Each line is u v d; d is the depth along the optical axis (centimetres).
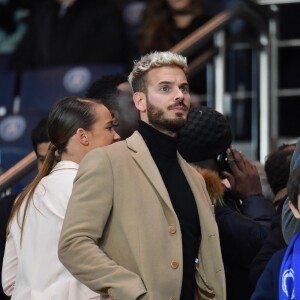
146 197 1099
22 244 1194
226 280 1248
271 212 1294
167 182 1125
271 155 1359
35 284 1170
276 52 1916
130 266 1086
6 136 2088
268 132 1894
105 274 1062
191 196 1134
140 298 1059
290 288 1005
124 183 1102
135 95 1143
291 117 1986
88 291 1159
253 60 1914
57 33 2316
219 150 1296
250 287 1239
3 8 2514
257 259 1169
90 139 1214
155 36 2162
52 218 1178
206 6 2316
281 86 1995
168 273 1083
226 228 1236
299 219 1089
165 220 1098
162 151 1130
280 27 2002
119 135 1333
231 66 1948
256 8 1888
